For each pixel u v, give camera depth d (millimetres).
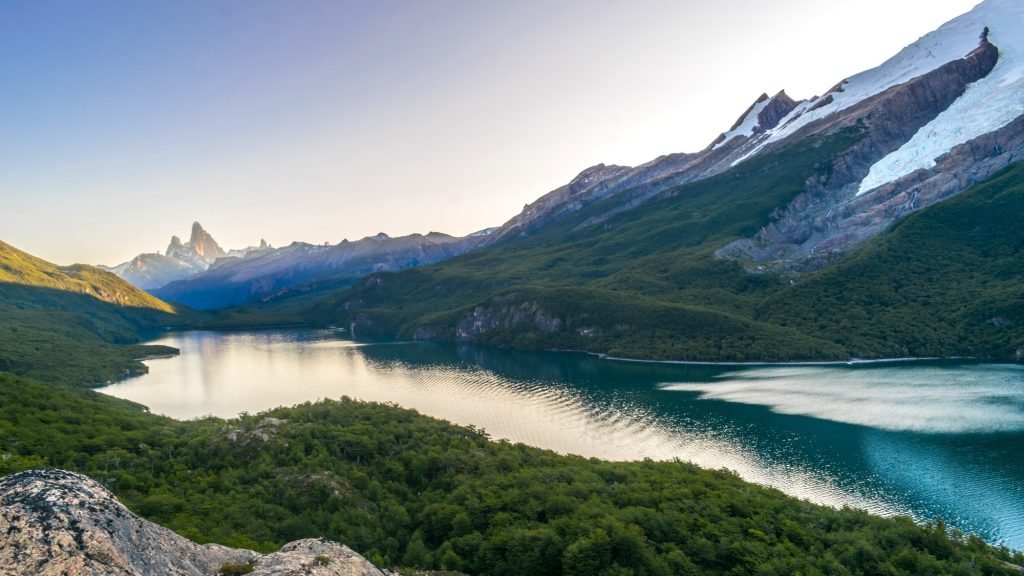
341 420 148250
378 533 89875
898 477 139625
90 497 24000
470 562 82250
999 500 125125
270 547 75312
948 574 77375
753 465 151625
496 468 118438
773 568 75875
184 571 25109
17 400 152875
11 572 19281
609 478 113250
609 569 75250
